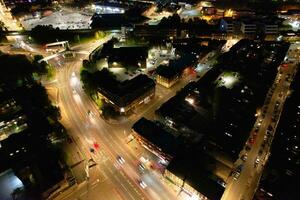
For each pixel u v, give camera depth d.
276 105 98.75
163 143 76.19
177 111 91.06
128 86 97.69
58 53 147.62
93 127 90.69
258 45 144.62
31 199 62.75
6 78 114.25
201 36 173.75
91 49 158.75
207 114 90.94
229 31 171.38
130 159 77.56
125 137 85.94
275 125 88.38
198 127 84.44
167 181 69.56
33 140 78.44
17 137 79.19
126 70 129.25
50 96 109.19
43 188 63.91
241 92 101.50
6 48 157.62
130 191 68.00
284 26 178.38
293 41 161.75
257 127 88.00
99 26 190.50
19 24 195.62
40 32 166.12
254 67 118.75
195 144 78.19
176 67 119.62
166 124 89.94
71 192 67.25
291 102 92.94
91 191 67.81
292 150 72.19
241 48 140.00
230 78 112.94
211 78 110.94
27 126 87.88
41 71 124.12
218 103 95.94
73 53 147.75
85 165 75.25
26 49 157.38
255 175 71.38
